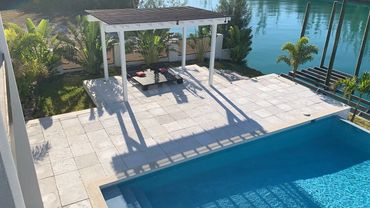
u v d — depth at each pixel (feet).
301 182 33.83
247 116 42.55
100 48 56.39
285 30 106.93
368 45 91.97
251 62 74.18
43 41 51.16
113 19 42.80
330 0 166.91
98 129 38.50
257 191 32.37
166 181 32.83
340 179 34.37
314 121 42.80
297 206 30.37
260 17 127.34
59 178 29.96
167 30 63.62
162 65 62.39
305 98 48.60
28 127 38.52
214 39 48.93
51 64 53.72
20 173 15.24
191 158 34.01
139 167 31.91
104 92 48.75
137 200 29.91
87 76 56.75
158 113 42.80
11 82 17.85
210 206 30.19
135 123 40.06
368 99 54.34
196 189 32.24
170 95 48.49
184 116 42.16
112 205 27.99
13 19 116.16
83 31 56.39
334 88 50.90
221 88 51.65
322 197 31.65
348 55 82.69
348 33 104.88
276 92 50.65
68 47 55.36
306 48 54.85
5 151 7.32
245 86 52.80
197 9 54.34
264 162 36.83
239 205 30.40
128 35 63.10
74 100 47.88
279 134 40.19
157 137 37.17
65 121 40.14
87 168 31.48
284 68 70.59
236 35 68.18
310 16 129.08
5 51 17.69
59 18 120.57
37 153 33.55
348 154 38.60
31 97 47.91
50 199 27.40
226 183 33.30
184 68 60.13
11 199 7.23
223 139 37.14
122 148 34.88
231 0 74.23
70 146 34.96
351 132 41.83
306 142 40.73
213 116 42.37
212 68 51.37
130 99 46.78
